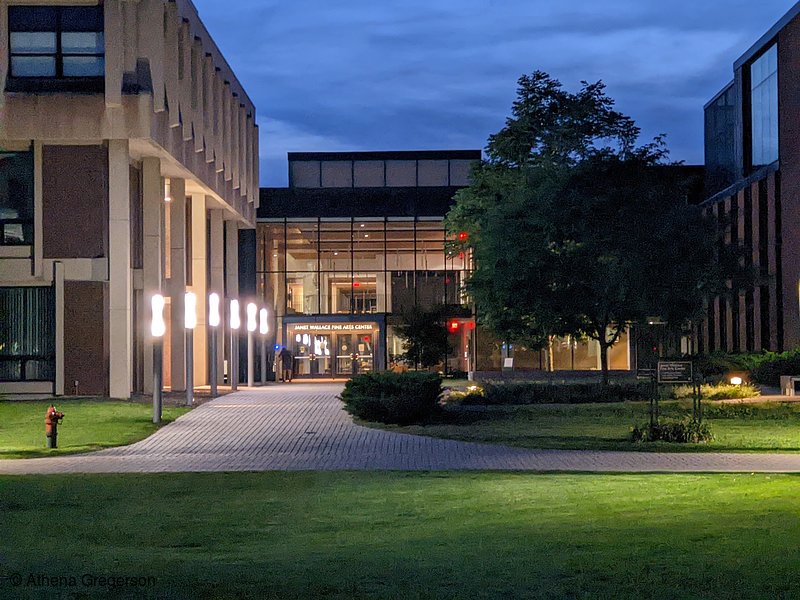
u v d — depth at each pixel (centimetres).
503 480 1797
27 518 1416
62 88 3684
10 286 3825
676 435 2459
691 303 3769
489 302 3875
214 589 840
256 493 1673
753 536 1082
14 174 3791
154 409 2988
